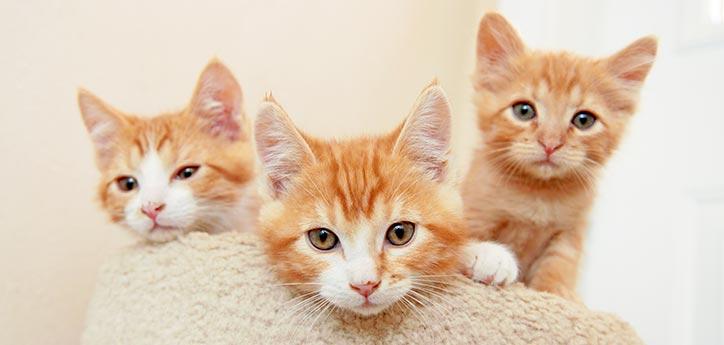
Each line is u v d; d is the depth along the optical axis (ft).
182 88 1.49
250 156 1.33
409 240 1.01
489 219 1.26
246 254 1.06
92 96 1.26
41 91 1.33
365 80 1.69
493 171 1.27
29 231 1.31
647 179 1.62
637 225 1.61
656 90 1.63
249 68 1.54
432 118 1.05
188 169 1.26
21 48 1.30
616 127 1.28
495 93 1.32
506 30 1.33
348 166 1.04
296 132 1.05
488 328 0.98
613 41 1.68
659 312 1.57
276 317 1.01
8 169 1.29
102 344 1.10
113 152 1.28
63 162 1.35
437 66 1.79
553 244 1.28
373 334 0.99
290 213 1.03
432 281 1.02
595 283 1.63
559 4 1.66
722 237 1.53
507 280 1.03
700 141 1.58
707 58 1.58
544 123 1.24
